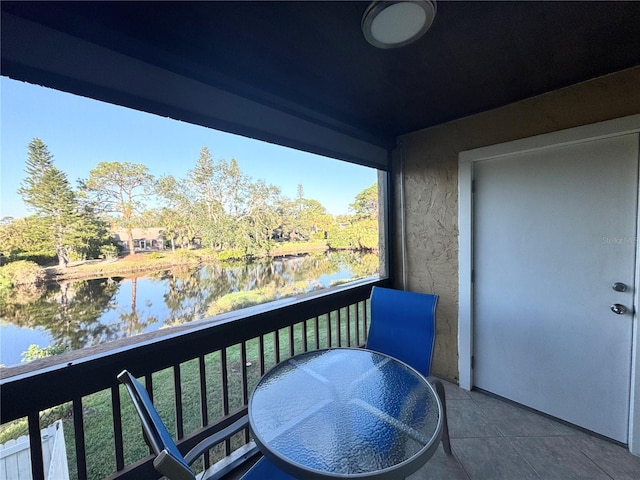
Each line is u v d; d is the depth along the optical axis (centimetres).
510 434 191
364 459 98
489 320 235
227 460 168
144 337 147
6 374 110
